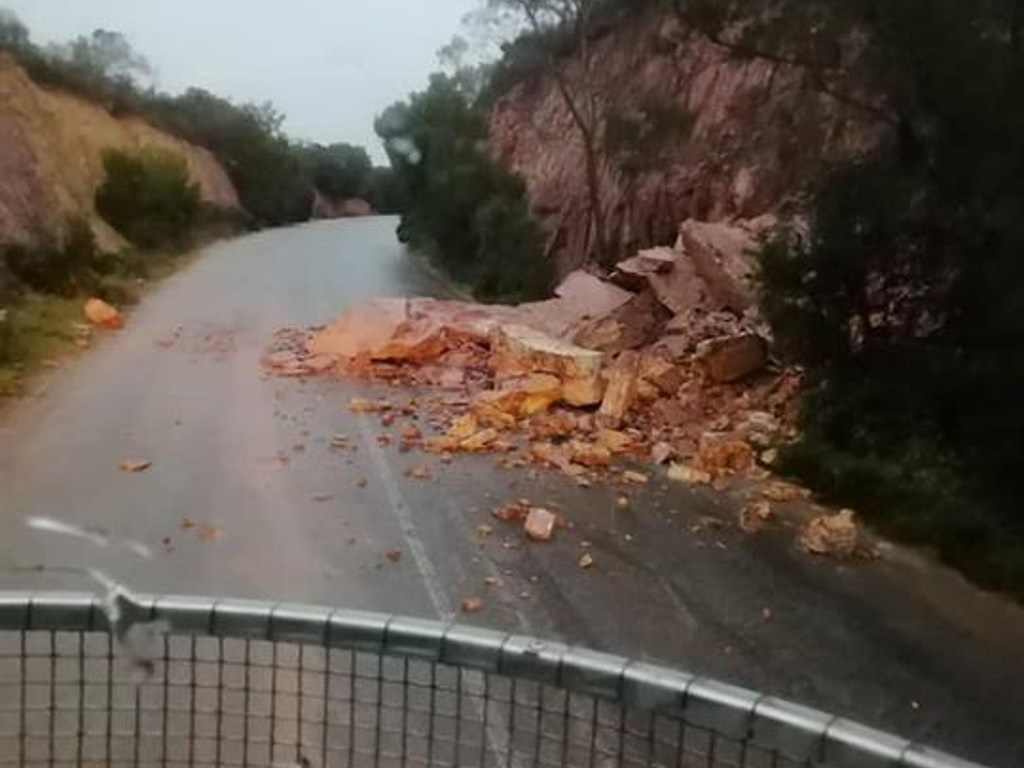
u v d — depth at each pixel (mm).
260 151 64188
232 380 18547
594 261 30953
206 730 3076
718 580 10930
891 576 11242
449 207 38625
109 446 14453
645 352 19062
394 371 19156
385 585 10438
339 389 18156
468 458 14711
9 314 19812
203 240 43719
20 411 15781
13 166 26031
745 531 12375
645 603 10305
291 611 2715
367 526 11969
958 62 12492
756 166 24703
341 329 20516
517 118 42750
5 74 33219
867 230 14094
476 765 2947
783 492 13562
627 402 16516
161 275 32344
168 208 39469
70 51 46844
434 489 13367
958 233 13180
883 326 14695
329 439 15273
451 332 20219
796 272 14891
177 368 19297
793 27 14656
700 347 17828
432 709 3018
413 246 46438
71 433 14906
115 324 22672
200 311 25797
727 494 13641
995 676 9016
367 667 3266
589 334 19672
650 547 11773
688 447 15344
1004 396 12445
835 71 14969
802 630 9836
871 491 12914
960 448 13125
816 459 13836
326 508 12500
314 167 79312
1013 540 11352
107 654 2859
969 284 13203
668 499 13398
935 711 8383
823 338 14891
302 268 37750
